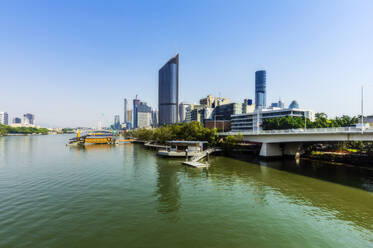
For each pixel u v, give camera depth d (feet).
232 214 93.09
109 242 69.77
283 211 96.99
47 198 111.55
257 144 347.36
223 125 625.82
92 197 113.70
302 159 258.98
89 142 506.48
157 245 68.33
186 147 282.15
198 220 86.89
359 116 350.02
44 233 75.05
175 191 125.80
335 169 194.70
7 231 76.18
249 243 70.23
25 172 177.99
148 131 543.80
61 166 207.00
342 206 103.35
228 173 176.14
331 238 74.13
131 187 133.28
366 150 274.77
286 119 363.15
